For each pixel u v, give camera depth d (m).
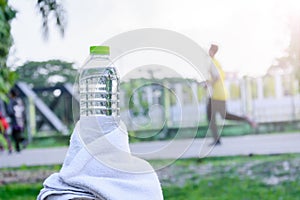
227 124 11.02
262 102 11.69
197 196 7.69
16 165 9.73
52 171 9.16
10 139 12.17
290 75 11.43
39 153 11.06
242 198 7.75
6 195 8.00
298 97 11.62
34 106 14.27
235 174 8.22
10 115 12.28
